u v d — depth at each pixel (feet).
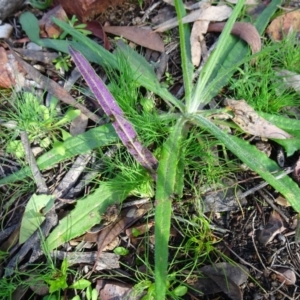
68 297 0.80
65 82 0.99
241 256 0.81
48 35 1.04
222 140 0.81
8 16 1.08
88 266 0.82
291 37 0.96
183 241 0.82
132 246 0.82
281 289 0.78
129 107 0.87
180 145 0.84
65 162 0.90
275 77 0.92
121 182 0.83
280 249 0.81
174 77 0.98
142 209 0.84
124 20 1.06
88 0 1.01
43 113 0.92
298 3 1.03
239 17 1.02
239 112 0.87
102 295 0.79
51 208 0.84
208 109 0.92
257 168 0.77
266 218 0.83
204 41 1.01
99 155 0.89
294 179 0.84
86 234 0.83
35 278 0.79
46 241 0.81
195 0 1.06
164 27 1.02
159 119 0.87
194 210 0.83
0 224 0.86
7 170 0.91
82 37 0.94
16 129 0.91
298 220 0.81
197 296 0.78
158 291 0.67
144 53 1.02
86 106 0.96
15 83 0.98
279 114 0.90
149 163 0.82
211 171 0.84
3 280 0.79
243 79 0.91
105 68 0.94
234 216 0.84
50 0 1.07
